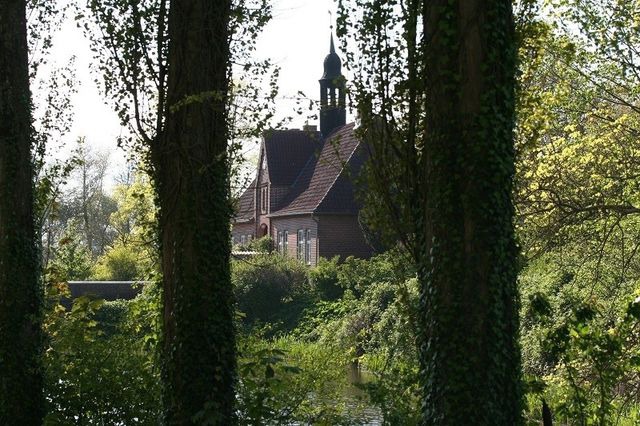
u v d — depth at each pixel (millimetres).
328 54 85000
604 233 22281
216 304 14836
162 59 15445
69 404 17531
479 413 10711
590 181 22250
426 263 11305
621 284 23172
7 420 19078
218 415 14273
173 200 14898
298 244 78000
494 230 10898
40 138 23016
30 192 20266
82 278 65250
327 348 22125
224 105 15180
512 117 11242
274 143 88375
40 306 20141
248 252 59969
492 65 11023
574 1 20828
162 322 15594
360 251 72625
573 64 21016
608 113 22312
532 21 13430
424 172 11891
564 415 13375
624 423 20203
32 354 19578
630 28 20734
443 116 11141
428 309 11180
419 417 13023
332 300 55438
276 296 56781
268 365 14914
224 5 15391
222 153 14867
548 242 22062
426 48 11555
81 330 18281
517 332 11234
